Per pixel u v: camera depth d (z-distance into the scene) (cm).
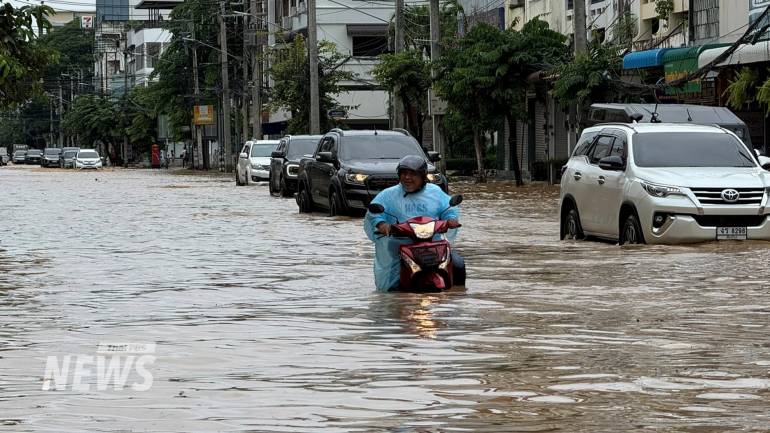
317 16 10338
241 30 12275
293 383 979
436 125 6569
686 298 1538
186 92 12825
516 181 5819
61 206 4475
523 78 5766
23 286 1809
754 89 4225
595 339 1205
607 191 2419
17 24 3175
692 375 999
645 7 5766
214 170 12112
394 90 6606
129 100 16550
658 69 4825
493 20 7994
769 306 1455
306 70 8962
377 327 1312
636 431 795
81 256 2347
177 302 1582
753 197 2233
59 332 1303
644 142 2388
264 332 1283
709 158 2369
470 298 1575
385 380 988
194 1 12500
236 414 859
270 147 6844
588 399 901
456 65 5878
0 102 3256
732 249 2138
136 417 852
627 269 1903
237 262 2178
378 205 1678
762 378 984
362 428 811
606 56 4828
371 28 10319
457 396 916
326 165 3716
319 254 2339
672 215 2228
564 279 1791
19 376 1022
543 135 6788
